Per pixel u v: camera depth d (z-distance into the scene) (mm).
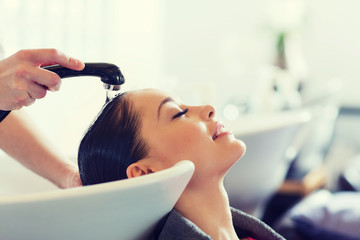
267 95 2314
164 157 681
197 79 3428
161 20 2260
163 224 591
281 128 1155
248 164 1139
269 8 3150
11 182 827
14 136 835
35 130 865
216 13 3389
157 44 2256
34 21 1719
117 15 2027
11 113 844
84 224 438
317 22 3377
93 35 1941
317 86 3254
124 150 689
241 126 1186
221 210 701
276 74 2598
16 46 1668
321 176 2033
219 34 3408
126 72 1960
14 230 424
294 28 2961
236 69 3262
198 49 3404
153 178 448
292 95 2564
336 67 3379
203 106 723
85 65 621
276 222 1756
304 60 3416
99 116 715
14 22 1657
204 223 681
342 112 3352
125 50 2078
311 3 3373
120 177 696
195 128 685
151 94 712
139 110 697
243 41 3279
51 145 868
